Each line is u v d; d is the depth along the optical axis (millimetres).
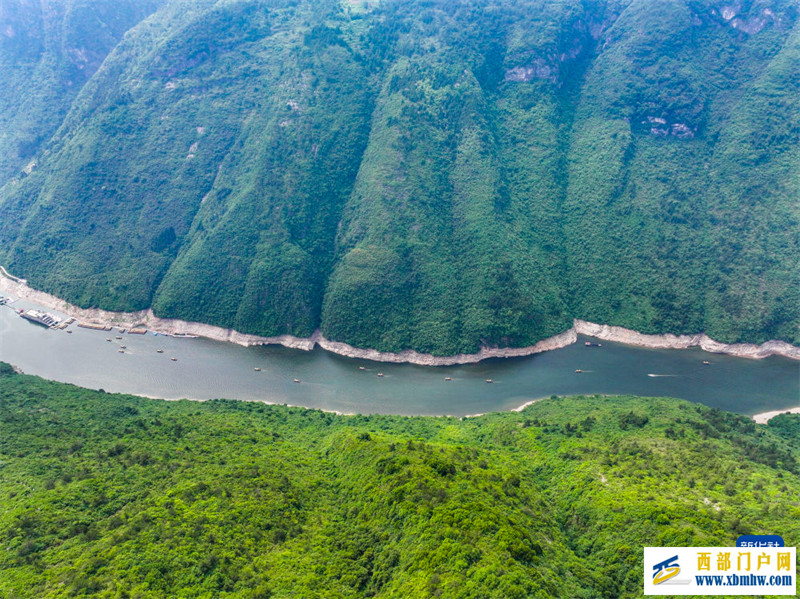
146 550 78750
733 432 133375
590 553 88375
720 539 80750
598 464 110625
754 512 88750
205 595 72562
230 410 153375
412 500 90312
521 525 87562
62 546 81188
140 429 127500
